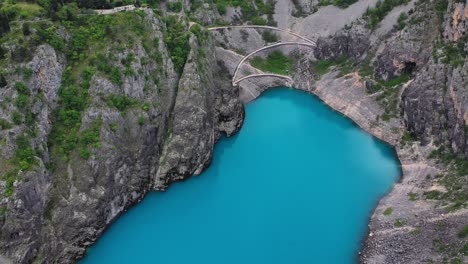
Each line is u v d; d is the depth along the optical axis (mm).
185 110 134625
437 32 149750
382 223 114812
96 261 112062
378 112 153125
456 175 118062
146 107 127000
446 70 134625
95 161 114938
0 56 109812
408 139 140625
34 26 117562
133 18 133250
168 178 131500
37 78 112750
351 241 113750
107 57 123812
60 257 108938
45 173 108750
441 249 99188
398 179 131250
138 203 126625
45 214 108062
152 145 129250
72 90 117812
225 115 153000
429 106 134750
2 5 128125
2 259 99000
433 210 110562
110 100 120938
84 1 137125
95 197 114125
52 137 114062
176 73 138750
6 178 101500
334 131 154125
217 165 141625
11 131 104938
